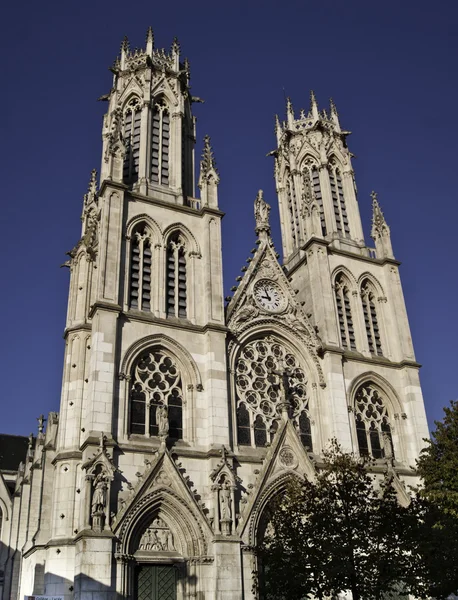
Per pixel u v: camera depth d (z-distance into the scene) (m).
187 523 44.38
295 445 51.12
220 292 55.59
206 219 58.50
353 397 58.62
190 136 68.06
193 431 49.06
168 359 51.50
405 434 59.62
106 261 51.50
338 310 63.53
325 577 37.66
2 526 85.00
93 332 48.19
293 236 73.12
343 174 74.12
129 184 60.31
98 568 39.72
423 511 46.88
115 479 43.91
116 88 67.75
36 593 48.94
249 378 54.78
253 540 45.72
